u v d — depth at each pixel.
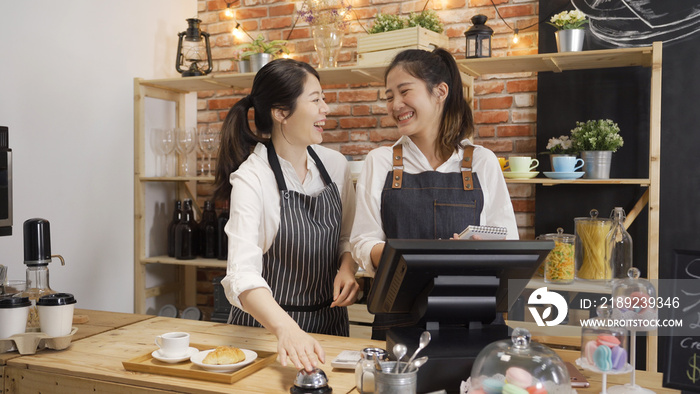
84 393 1.52
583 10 3.11
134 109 3.57
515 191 3.32
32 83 2.90
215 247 3.62
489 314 1.43
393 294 1.44
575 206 3.16
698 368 1.34
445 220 1.85
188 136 3.57
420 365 1.24
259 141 2.05
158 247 3.79
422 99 1.83
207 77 3.42
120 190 3.48
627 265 2.62
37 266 1.90
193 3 4.10
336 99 3.71
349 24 3.66
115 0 3.42
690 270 1.45
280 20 3.85
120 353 1.70
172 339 1.56
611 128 2.89
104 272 3.37
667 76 2.96
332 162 2.17
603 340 1.26
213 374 1.44
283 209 1.96
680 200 2.94
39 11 2.93
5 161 2.35
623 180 2.72
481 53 3.02
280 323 1.48
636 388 1.29
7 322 1.70
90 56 3.25
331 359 1.63
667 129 2.96
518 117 3.31
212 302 4.04
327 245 2.03
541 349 1.18
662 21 2.96
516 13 3.29
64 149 3.09
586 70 3.12
